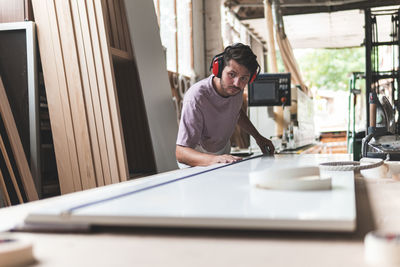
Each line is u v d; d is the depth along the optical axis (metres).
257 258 0.53
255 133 3.08
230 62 2.52
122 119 3.63
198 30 7.10
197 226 0.62
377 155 1.93
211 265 0.50
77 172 3.05
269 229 0.63
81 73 3.04
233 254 0.54
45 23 3.07
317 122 15.52
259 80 4.95
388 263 0.49
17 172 2.77
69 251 0.58
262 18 10.24
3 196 2.53
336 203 0.69
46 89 3.07
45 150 3.13
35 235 0.67
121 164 2.98
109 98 3.01
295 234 0.63
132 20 3.58
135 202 0.75
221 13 7.84
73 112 3.04
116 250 0.58
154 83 3.81
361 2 9.08
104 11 3.07
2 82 2.99
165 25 6.05
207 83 2.71
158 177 1.30
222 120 2.83
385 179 1.31
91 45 3.03
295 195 0.79
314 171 0.92
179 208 0.68
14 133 2.77
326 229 0.59
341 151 12.77
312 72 24.56
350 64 24.22
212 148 2.96
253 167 1.58
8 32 3.02
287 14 9.70
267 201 0.72
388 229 0.66
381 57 9.13
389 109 2.01
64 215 0.68
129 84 3.61
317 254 0.54
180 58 6.67
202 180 1.11
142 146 3.64
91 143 3.05
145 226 0.69
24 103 2.98
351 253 0.54
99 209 0.69
